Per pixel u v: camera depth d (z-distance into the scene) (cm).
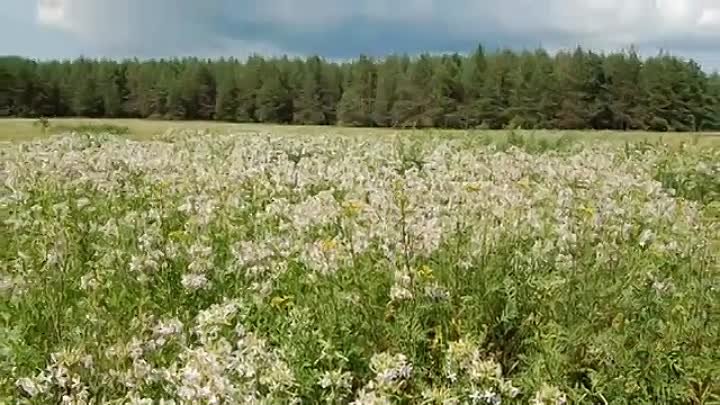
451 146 1395
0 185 884
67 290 488
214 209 662
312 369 407
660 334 434
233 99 8544
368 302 447
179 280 510
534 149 1541
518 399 395
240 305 443
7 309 459
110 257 534
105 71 8756
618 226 575
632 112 7231
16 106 8344
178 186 794
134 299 482
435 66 7862
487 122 7456
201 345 401
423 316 440
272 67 8494
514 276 465
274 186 799
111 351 369
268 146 1261
